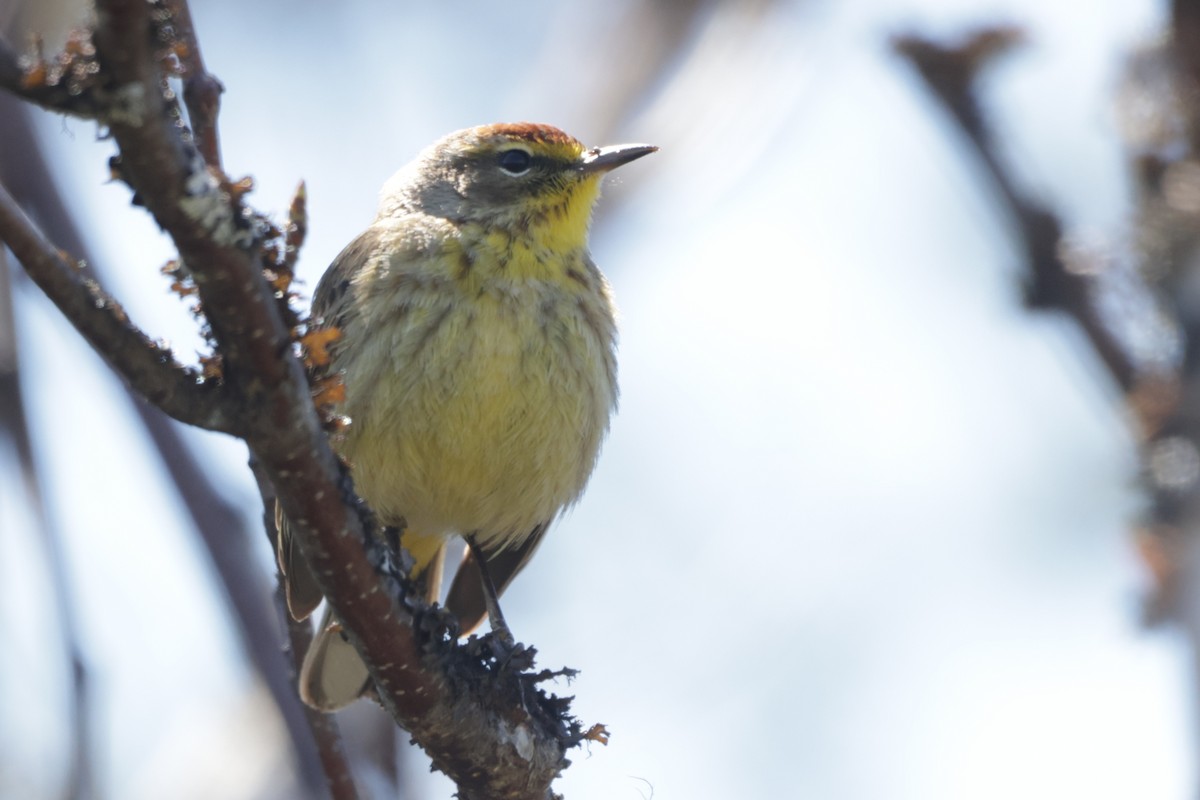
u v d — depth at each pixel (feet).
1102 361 31.01
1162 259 30.42
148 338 20.29
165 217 19.07
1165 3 31.22
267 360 20.65
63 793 28.09
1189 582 25.80
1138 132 31.27
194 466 32.78
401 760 33.68
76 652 28.84
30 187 32.58
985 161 33.50
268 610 31.60
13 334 31.19
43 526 29.81
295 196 21.08
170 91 19.35
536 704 27.45
